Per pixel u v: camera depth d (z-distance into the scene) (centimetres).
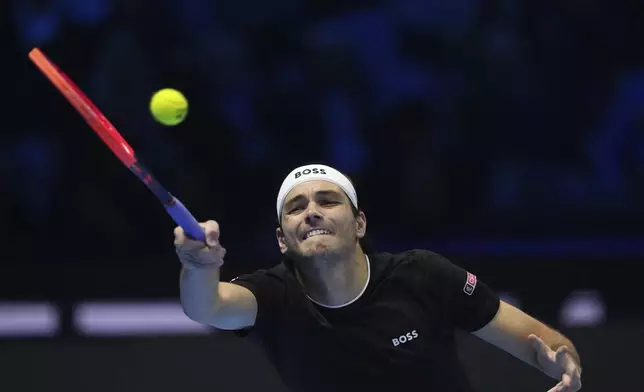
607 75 2966
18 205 2684
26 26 2784
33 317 2536
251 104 2870
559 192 2903
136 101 2777
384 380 1342
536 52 2967
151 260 2630
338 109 2894
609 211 2897
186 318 2572
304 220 1330
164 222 2703
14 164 2702
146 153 2742
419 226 2842
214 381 2206
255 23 2912
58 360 2192
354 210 1396
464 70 2948
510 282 2659
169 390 2197
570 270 2664
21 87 2739
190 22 2869
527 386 2195
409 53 2955
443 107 2925
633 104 2953
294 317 1339
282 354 1369
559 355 1349
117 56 2786
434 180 2873
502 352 2203
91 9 2805
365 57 2933
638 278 2684
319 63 2914
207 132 2806
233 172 2803
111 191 2703
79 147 2719
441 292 1375
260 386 2211
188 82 2833
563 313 2683
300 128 2877
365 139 2889
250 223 2783
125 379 2194
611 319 2681
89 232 2681
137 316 2569
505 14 2978
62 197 2698
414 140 2886
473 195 2886
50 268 2552
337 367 1344
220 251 1149
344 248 1327
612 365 2262
